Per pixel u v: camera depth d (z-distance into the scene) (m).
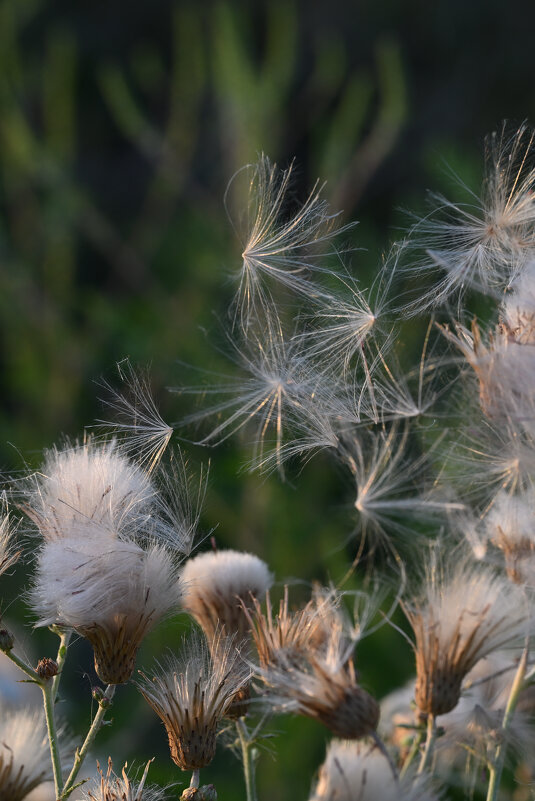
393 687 1.00
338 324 0.72
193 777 0.69
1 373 1.61
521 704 0.74
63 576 0.69
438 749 0.74
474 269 0.71
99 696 0.69
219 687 0.69
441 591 0.71
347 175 1.38
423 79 2.98
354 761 0.67
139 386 0.71
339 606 0.71
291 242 0.72
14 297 1.50
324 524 1.12
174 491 0.70
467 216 0.72
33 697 0.78
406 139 2.69
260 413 0.73
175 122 1.61
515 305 0.70
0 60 1.57
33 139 1.50
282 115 1.44
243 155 1.35
